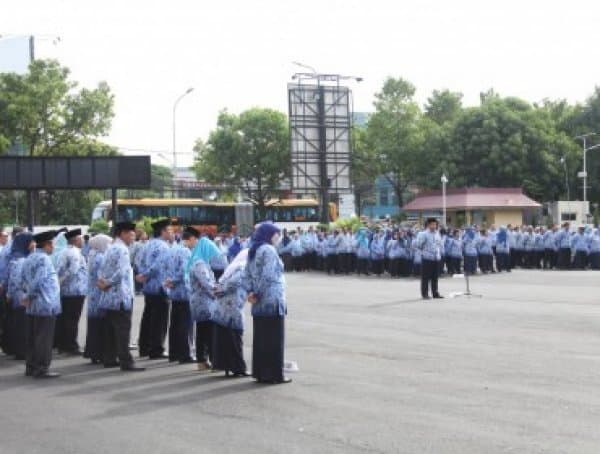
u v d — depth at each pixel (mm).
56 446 7148
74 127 48500
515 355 11422
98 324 11984
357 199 71312
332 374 10289
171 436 7371
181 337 11773
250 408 8461
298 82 42188
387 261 32750
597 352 11594
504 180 56438
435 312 17344
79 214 58812
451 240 31031
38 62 48188
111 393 9523
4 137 45781
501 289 23391
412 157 60219
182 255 11711
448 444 6816
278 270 9812
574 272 32094
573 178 58219
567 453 6480
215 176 59469
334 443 6957
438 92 73750
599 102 61688
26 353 11094
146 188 31453
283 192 60031
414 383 9547
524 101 59125
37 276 10781
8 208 58438
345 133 43375
